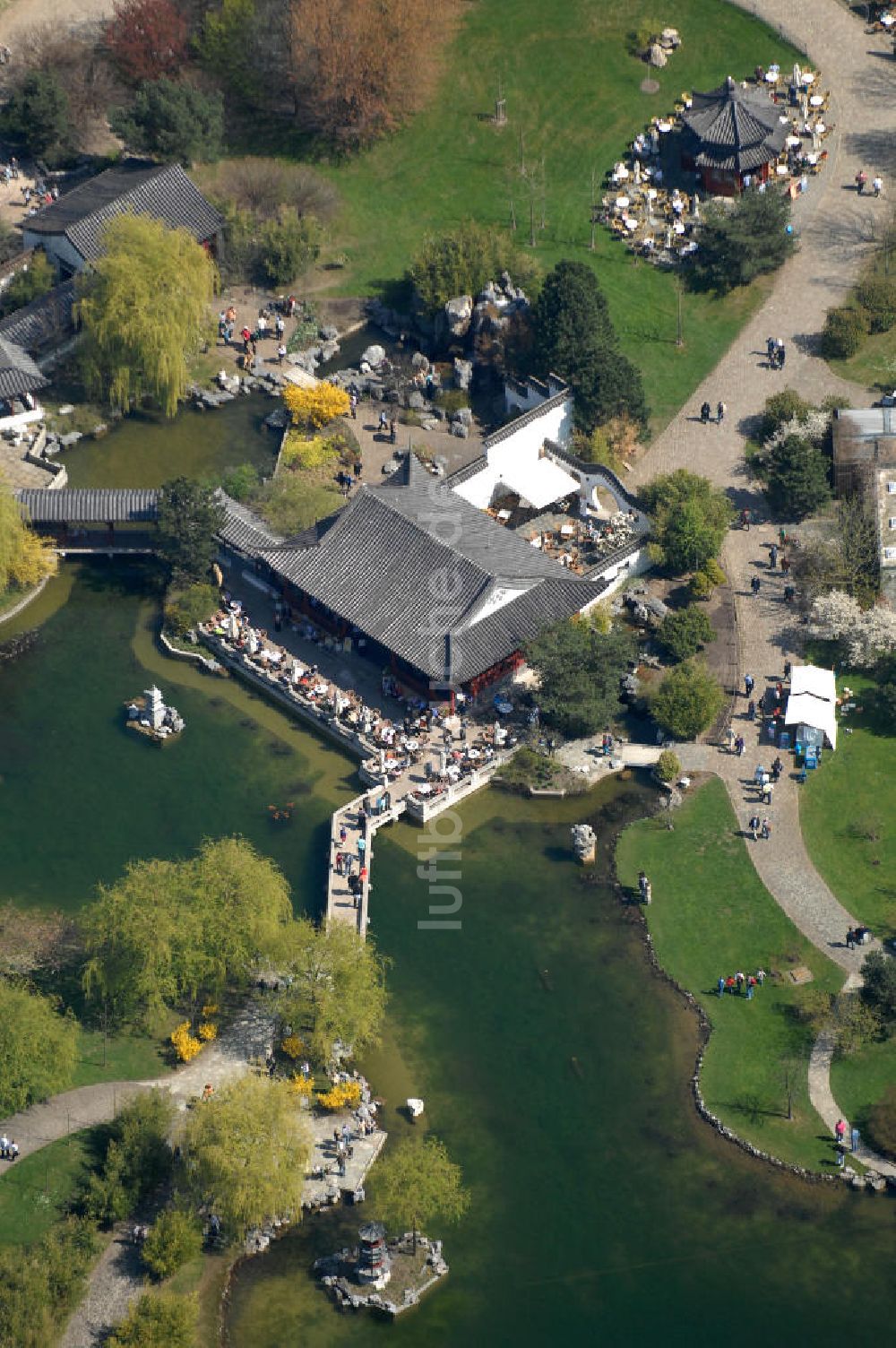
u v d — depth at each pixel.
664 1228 145.00
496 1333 139.38
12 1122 146.88
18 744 177.75
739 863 166.88
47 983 157.00
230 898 152.88
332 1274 141.00
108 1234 141.38
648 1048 155.38
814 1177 147.12
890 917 162.50
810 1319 140.12
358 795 173.62
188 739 178.12
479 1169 148.25
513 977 160.25
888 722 176.62
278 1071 152.00
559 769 174.12
